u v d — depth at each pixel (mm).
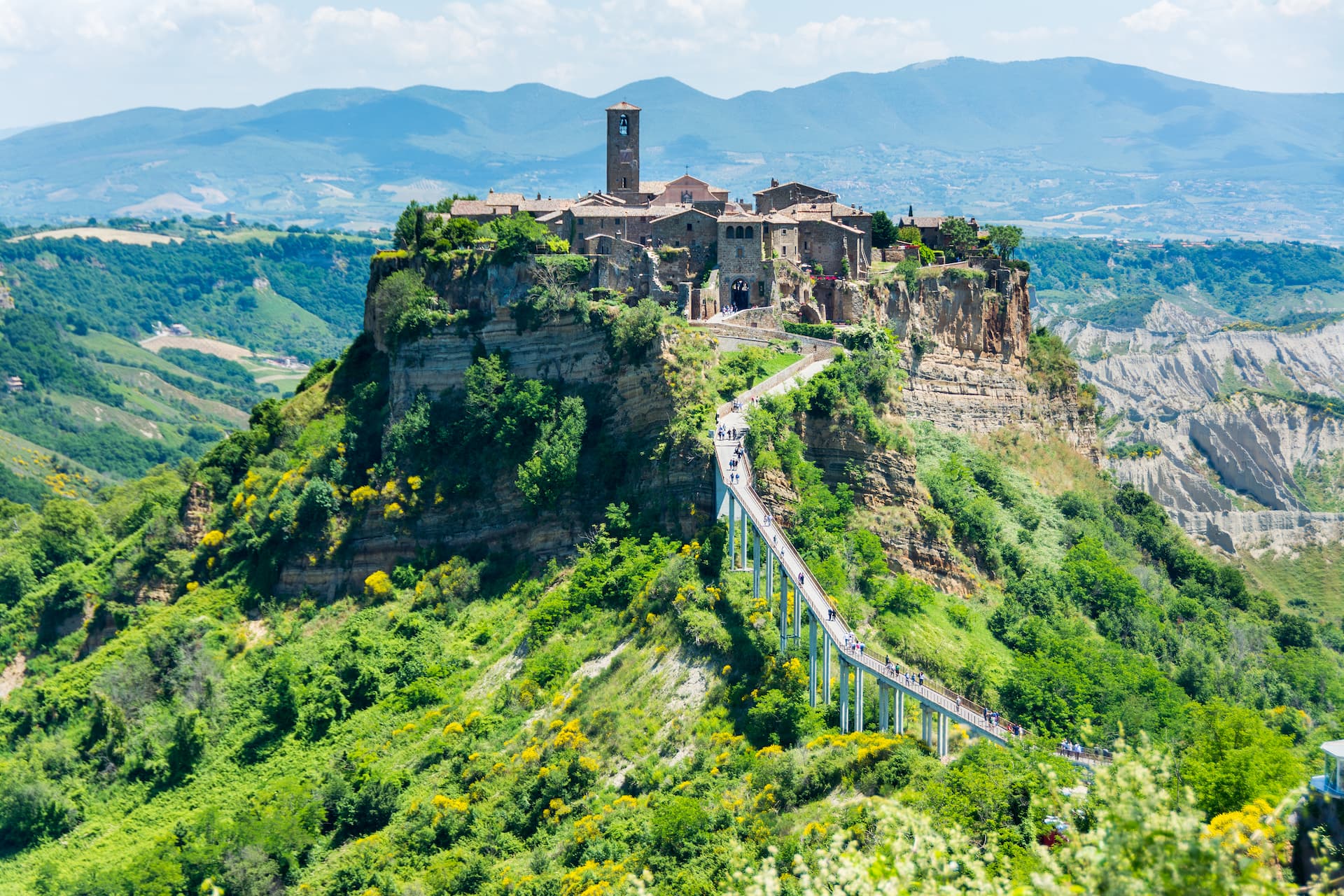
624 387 186875
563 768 140375
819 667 141500
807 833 108125
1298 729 166250
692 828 120625
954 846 71812
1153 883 57656
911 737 126812
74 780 174125
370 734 164875
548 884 123000
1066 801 99312
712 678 144500
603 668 155125
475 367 197875
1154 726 152875
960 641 161375
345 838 147250
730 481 157750
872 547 167375
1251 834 76500
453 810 141125
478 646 175125
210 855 143250
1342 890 68312
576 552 179375
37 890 154125
